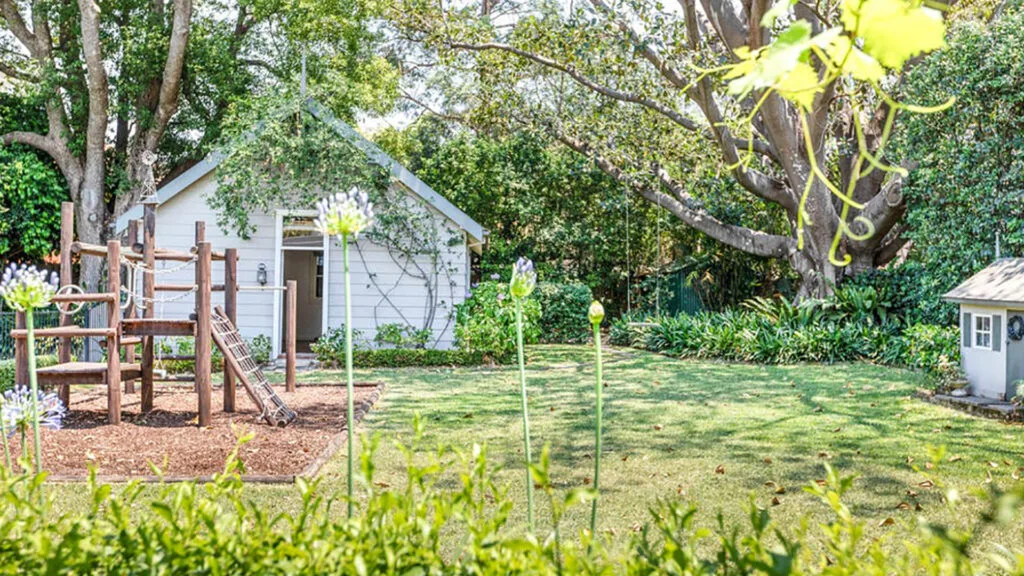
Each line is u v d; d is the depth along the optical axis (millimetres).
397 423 8102
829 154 17172
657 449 6699
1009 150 12812
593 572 1438
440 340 15422
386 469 5898
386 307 15383
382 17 18125
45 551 1412
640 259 23109
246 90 20344
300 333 20562
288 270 20562
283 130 14758
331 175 14727
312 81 16375
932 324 14227
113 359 7941
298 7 19500
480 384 11539
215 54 19141
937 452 1629
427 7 17203
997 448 6652
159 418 8453
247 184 14633
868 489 5281
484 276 21812
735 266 22234
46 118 19391
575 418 8375
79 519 1591
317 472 5859
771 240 18297
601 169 20578
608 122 19625
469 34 17562
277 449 6641
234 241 15273
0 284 2477
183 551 1480
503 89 19922
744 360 14859
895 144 14312
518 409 9055
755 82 1077
